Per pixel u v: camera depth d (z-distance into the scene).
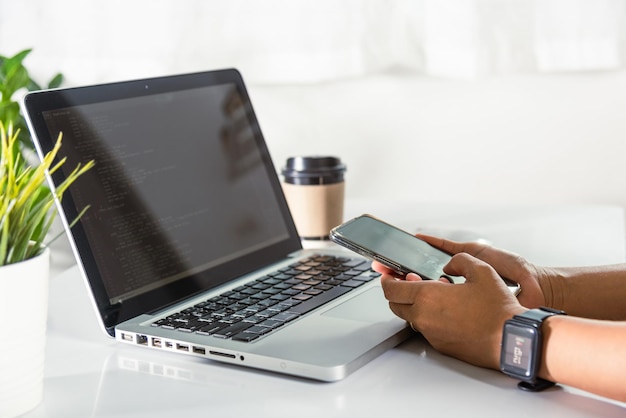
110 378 0.80
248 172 1.20
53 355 0.87
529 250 1.23
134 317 0.93
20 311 0.70
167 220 1.03
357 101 2.14
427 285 0.84
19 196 0.70
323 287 1.03
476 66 2.00
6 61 1.87
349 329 0.87
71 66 2.18
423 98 2.11
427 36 2.03
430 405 0.72
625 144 2.03
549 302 0.93
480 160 2.12
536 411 0.71
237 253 1.11
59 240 2.04
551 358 0.74
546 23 1.96
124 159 1.01
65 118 0.96
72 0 2.15
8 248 0.70
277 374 0.80
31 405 0.73
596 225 1.40
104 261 0.93
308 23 2.07
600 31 1.94
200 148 1.13
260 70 2.12
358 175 2.19
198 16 2.12
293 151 2.21
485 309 0.79
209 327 0.88
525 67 1.99
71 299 1.08
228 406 0.73
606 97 2.01
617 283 0.94
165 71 2.15
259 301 0.98
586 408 0.71
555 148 2.07
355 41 2.06
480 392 0.75
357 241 0.93
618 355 0.70
